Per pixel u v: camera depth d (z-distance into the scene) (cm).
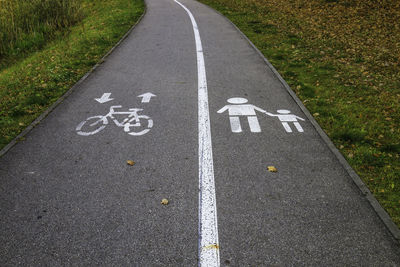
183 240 334
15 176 447
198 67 938
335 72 911
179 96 728
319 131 569
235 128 580
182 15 1783
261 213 372
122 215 371
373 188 419
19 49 1375
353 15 1638
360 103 706
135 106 677
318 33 1384
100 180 436
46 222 362
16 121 625
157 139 543
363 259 310
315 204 387
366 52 1109
